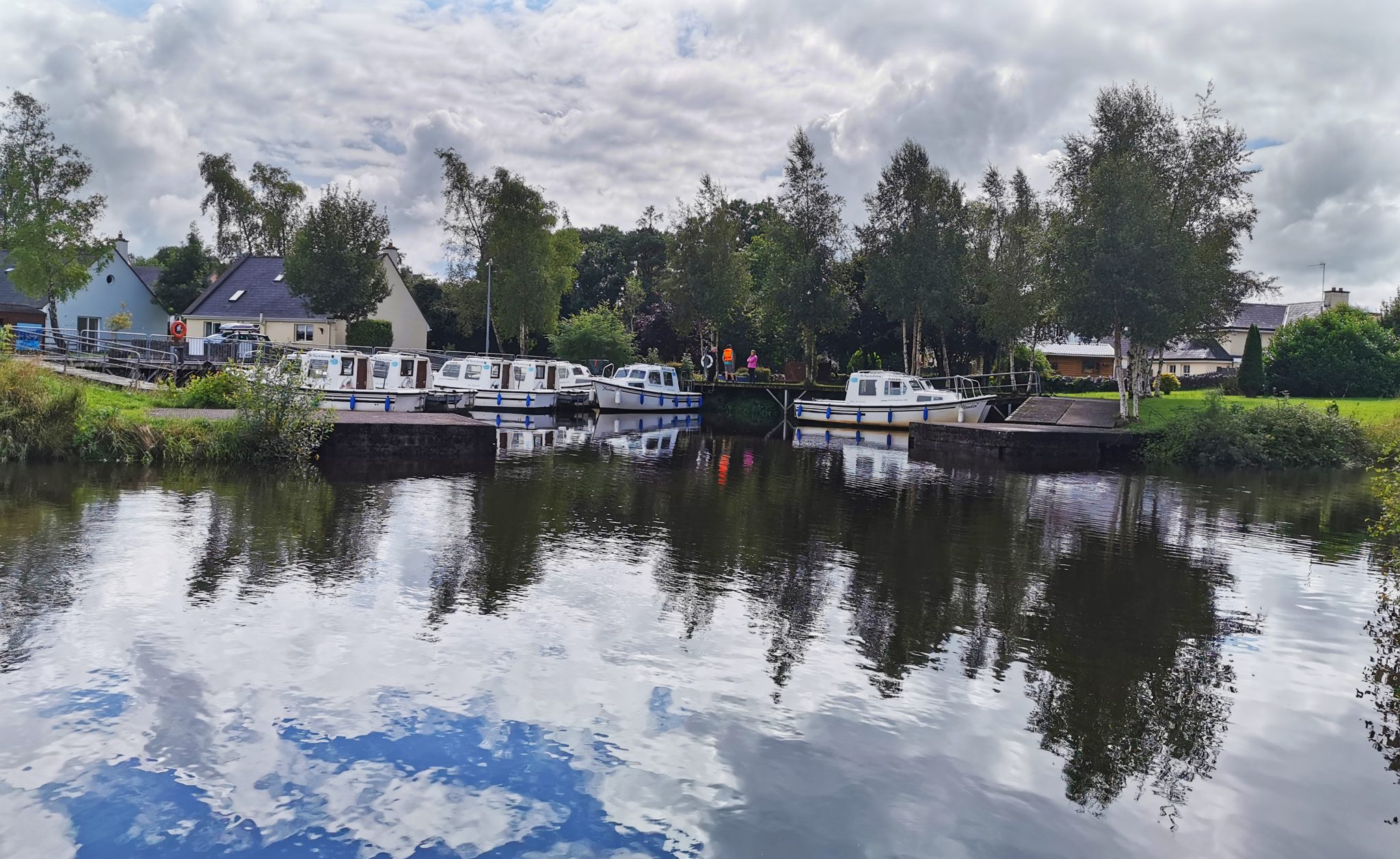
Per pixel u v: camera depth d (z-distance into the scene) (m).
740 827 5.50
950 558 13.07
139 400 24.20
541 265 54.00
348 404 32.22
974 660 8.61
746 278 53.28
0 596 9.12
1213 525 16.77
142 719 6.55
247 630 8.45
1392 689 8.20
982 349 52.84
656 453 26.72
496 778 5.96
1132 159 32.56
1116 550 14.15
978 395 41.75
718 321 52.34
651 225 84.06
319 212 48.72
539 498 16.88
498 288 52.97
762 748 6.53
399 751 6.27
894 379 39.50
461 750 6.32
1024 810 5.82
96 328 53.09
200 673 7.41
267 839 5.18
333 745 6.30
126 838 5.13
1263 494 21.59
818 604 10.28
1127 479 24.05
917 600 10.62
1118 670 8.48
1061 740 6.87
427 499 16.02
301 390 20.38
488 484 18.44
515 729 6.66
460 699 7.14
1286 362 46.94
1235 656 9.02
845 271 50.38
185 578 10.04
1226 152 34.22
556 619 9.25
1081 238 32.28
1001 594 11.07
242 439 19.23
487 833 5.34
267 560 10.98
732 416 47.22
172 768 5.90
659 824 5.50
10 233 39.97
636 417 43.19
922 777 6.20
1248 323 78.06
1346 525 17.19
